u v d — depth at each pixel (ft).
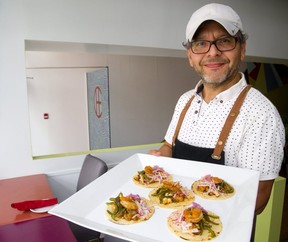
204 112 3.28
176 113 3.95
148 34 6.65
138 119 13.28
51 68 11.84
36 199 4.60
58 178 6.13
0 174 5.63
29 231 3.53
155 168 4.00
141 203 3.34
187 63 13.96
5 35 5.25
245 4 8.04
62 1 5.60
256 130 2.75
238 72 3.15
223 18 2.79
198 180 3.66
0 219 3.85
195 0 7.13
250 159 2.82
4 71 5.35
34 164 5.89
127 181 3.84
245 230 2.35
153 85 13.33
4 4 5.15
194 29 2.92
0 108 5.42
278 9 8.77
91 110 12.94
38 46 6.21
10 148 5.63
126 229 2.86
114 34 6.24
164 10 6.75
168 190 3.57
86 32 5.93
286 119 12.69
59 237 3.41
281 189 5.90
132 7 6.34
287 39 9.23
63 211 2.84
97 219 2.96
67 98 12.51
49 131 12.46
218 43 2.89
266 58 9.28
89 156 5.79
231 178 3.10
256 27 8.41
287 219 8.73
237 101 2.97
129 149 6.87
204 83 3.25
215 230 2.77
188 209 3.06
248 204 2.61
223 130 3.00
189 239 2.71
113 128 12.67
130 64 12.60
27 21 5.38
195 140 3.33
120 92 12.59
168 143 4.18
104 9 6.03
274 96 14.87
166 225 2.99
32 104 11.85
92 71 12.45
